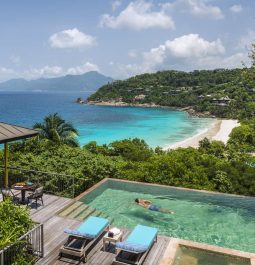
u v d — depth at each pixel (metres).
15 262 9.19
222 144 55.72
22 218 10.05
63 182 19.14
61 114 146.12
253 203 19.56
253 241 14.59
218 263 11.22
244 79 21.70
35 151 25.48
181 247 12.28
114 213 17.28
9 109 177.00
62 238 12.05
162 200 19.70
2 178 17.72
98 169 22.38
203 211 18.11
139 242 10.97
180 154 26.59
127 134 82.31
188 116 142.25
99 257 11.14
